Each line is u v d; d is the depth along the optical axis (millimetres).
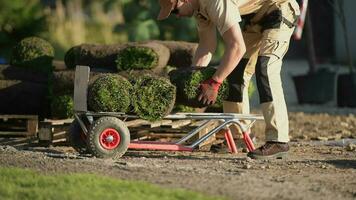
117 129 18797
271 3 19219
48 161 18047
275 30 19172
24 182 15586
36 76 25250
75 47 24938
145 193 14766
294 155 20922
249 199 14633
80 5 56531
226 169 17922
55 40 52750
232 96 20422
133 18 38094
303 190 15609
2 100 24312
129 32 37844
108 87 18781
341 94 35219
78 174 16203
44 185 15414
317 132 26938
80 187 15180
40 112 24547
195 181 16000
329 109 34719
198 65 20016
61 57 50844
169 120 22016
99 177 15945
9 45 39312
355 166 18688
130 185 15273
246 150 20859
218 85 18812
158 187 15164
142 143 19250
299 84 36562
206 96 18906
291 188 15711
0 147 20625
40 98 24438
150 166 17922
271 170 17922
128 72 23141
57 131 22094
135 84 19016
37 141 22766
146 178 16266
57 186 15305
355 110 34219
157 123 21438
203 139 19609
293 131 27312
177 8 19125
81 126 19172
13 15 39531
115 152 18812
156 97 18875
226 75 18719
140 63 23375
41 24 40406
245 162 19000
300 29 28547
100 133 18719
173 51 24219
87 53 24297
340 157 20609
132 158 19344
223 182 15945
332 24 59062
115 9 44500
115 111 18922
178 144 19453
